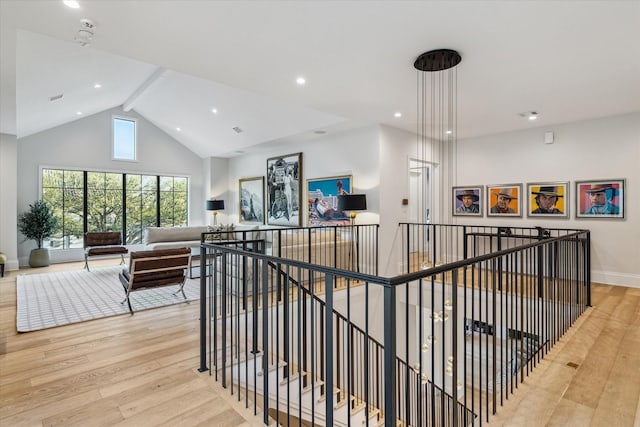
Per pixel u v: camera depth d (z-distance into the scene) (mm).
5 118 5262
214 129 7613
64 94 5680
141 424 1971
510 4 2291
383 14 2428
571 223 5328
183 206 9609
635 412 2008
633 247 4832
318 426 3082
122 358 2826
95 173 8234
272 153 7941
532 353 2684
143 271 4059
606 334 3186
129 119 8656
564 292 3455
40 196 7465
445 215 6797
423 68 3264
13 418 2004
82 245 8039
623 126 4898
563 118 5141
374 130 5617
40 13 2391
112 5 2305
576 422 1930
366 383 1560
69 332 3396
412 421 4691
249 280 4402
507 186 6016
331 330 1643
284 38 2781
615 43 2820
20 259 7207
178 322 3713
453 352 1774
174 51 3012
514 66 3295
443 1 2266
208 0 2260
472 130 5969
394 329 1343
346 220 6016
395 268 5805
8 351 2939
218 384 2445
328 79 3656
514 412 2037
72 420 1993
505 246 5973
